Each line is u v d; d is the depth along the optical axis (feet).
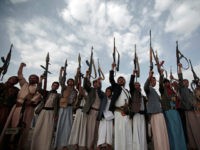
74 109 17.12
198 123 16.22
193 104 16.76
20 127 13.96
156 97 15.16
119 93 15.93
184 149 13.85
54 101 16.39
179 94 17.03
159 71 16.11
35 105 16.11
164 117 15.06
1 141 13.20
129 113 14.93
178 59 18.40
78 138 15.80
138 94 15.69
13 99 15.01
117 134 14.53
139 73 16.83
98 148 14.98
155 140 14.06
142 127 14.69
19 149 14.29
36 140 14.92
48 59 17.66
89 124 16.43
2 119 14.30
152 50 16.61
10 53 16.56
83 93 17.58
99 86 17.81
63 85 17.38
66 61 18.38
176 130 14.34
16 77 15.76
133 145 14.11
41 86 16.53
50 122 15.76
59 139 15.62
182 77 17.58
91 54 18.88
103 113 16.02
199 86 18.61
